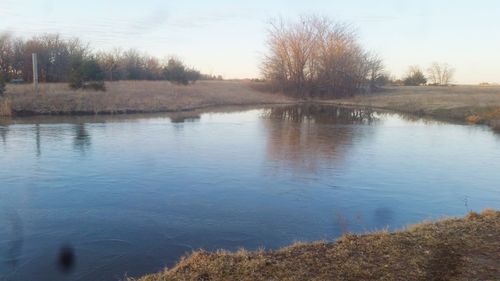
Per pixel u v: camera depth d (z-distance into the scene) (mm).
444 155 14953
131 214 8344
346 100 46969
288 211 8633
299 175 11656
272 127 22719
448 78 97875
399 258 5000
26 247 6727
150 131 20031
